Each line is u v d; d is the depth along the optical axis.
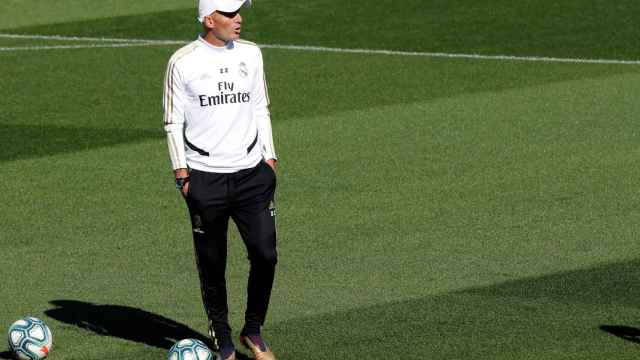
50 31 106.44
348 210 45.84
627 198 46.69
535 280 36.78
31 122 66.75
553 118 63.81
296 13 109.69
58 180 52.06
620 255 39.31
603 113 65.00
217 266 30.27
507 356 30.44
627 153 54.81
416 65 83.94
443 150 56.47
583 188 48.41
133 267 39.28
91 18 112.38
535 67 81.69
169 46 96.56
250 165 29.84
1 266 39.69
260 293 30.31
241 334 30.84
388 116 65.44
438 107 67.75
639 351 30.66
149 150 58.09
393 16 106.50
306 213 45.50
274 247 30.19
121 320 34.16
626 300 34.69
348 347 31.41
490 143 57.81
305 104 70.06
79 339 32.59
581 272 37.53
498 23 101.56
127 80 80.69
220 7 28.98
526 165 52.84
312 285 36.88
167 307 35.28
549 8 106.69
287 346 31.61
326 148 57.53
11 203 48.25
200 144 29.69
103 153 57.66
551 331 32.22
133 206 47.25
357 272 38.12
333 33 100.31
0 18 114.00
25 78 82.50
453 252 40.06
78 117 68.06
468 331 32.34
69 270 39.09
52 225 44.75
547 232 42.16
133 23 109.12
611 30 96.56
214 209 29.81
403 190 48.78
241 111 29.73
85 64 88.00
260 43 96.81
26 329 31.03
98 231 43.75
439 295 35.56
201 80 29.42
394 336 32.16
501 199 46.97
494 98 70.31
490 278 37.12
